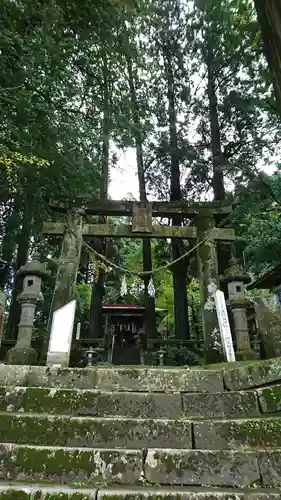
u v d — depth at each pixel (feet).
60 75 23.47
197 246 32.27
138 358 63.52
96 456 8.05
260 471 7.81
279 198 47.50
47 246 42.63
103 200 33.78
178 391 11.82
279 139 50.31
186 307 55.72
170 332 77.20
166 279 84.23
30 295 25.41
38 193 28.60
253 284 36.73
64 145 24.70
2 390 10.66
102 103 29.94
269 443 8.61
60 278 30.07
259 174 47.85
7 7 19.20
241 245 52.65
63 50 23.59
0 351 34.53
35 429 9.11
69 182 27.96
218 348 27.63
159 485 7.72
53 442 8.94
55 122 23.45
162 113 58.39
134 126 31.07
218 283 30.63
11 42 19.19
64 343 15.02
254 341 33.76
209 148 59.00
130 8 24.77
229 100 50.93
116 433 9.11
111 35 25.73
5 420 9.18
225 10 42.50
